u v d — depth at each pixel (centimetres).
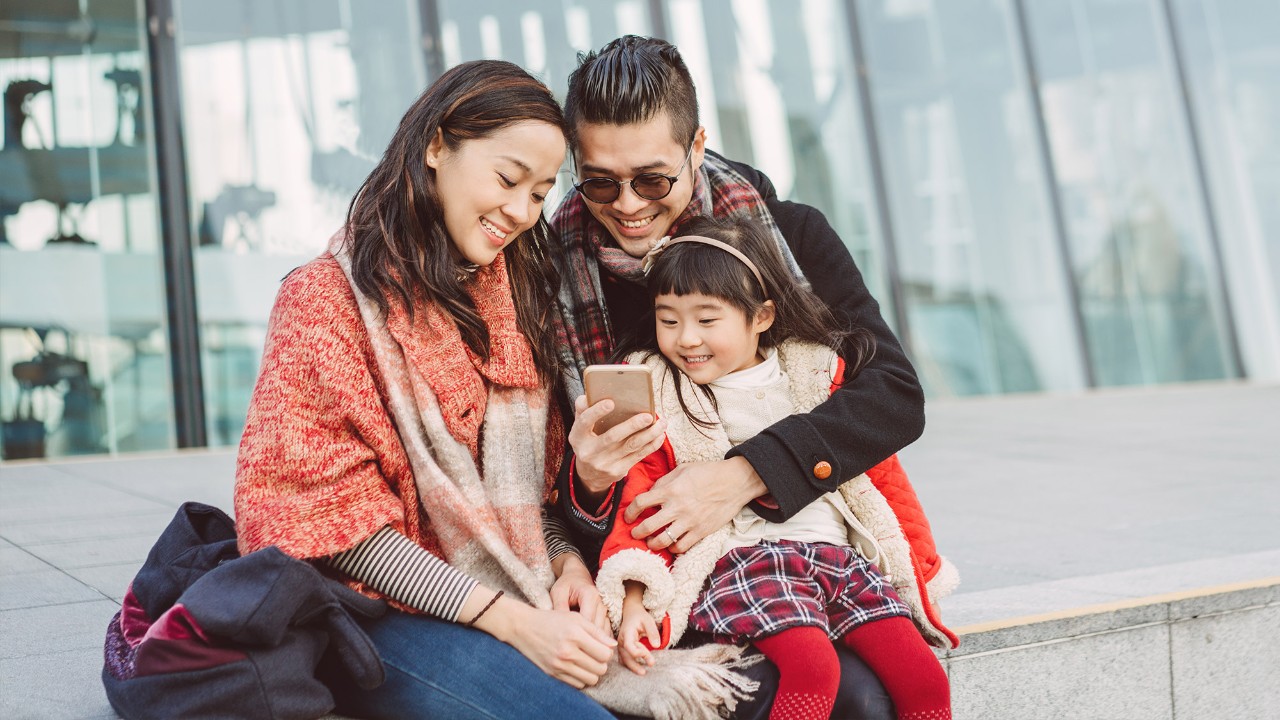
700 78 941
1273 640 274
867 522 193
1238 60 1193
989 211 1047
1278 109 1183
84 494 461
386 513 167
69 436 695
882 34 1028
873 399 191
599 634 167
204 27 751
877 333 204
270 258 754
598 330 213
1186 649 260
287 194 762
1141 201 1127
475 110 177
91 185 717
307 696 159
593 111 196
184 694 153
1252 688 270
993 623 236
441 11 823
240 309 742
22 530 368
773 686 171
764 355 207
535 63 856
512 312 193
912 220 1010
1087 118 1116
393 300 178
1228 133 1178
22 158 703
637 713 170
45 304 698
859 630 181
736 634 174
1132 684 253
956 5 1068
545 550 183
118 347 712
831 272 215
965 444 640
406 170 180
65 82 717
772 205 228
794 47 986
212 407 730
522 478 186
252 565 154
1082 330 1062
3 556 321
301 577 154
